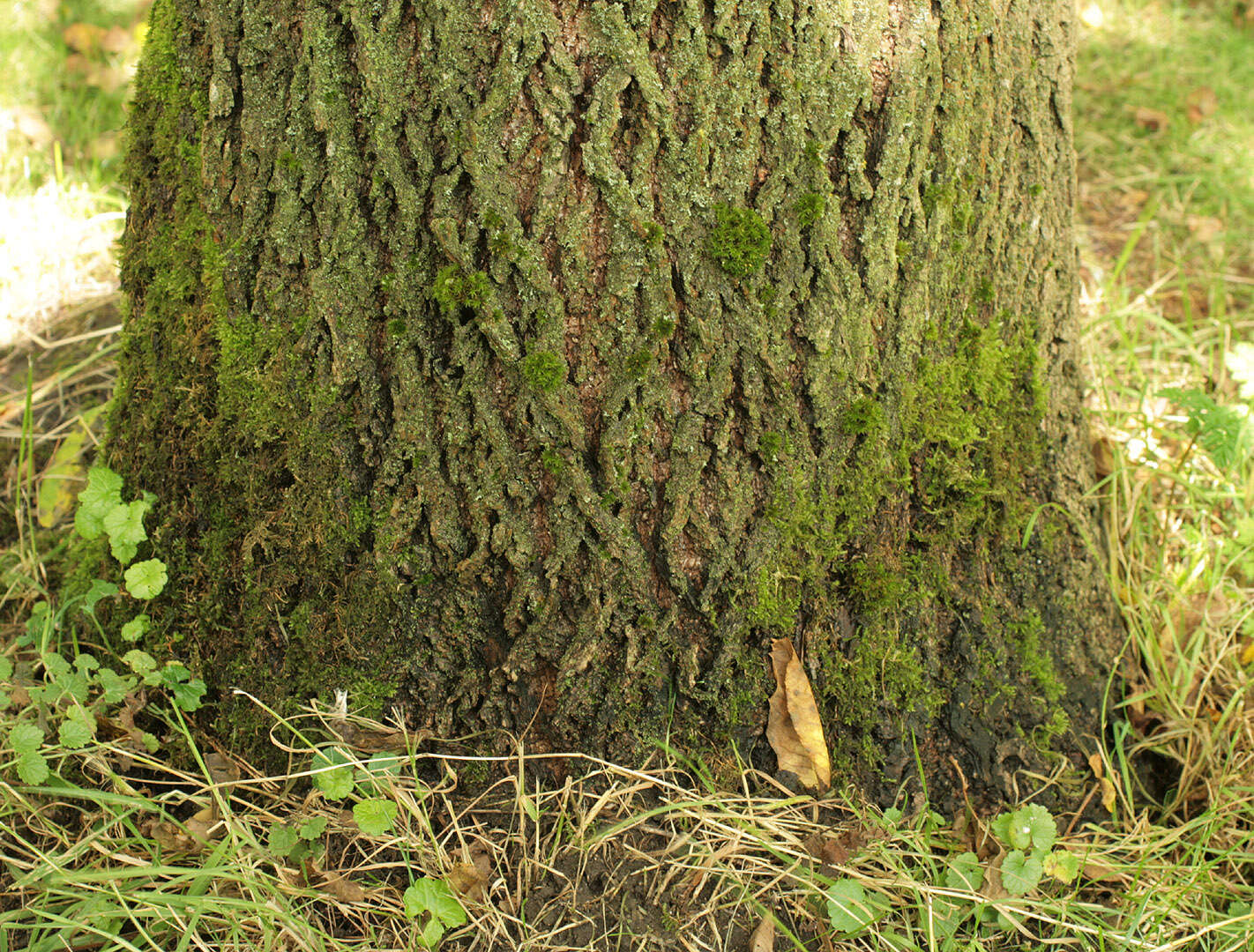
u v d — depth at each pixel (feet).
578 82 2.85
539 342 2.96
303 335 3.03
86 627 3.34
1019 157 3.21
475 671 3.13
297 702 3.16
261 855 3.00
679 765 3.15
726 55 2.88
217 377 3.12
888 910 3.04
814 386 3.05
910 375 3.12
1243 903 3.13
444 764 3.15
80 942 2.92
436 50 2.86
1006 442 3.28
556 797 3.14
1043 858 3.08
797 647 3.15
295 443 3.08
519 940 3.01
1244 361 3.92
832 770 3.18
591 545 3.05
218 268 3.07
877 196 3.00
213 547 3.18
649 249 2.93
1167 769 3.44
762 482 3.08
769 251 2.97
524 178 2.90
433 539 3.07
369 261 2.97
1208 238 5.21
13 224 4.52
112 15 6.53
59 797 3.12
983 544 3.27
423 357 2.99
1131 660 3.49
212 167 3.03
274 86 2.95
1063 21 3.25
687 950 3.01
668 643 3.11
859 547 3.15
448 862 3.02
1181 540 3.83
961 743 3.26
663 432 3.03
